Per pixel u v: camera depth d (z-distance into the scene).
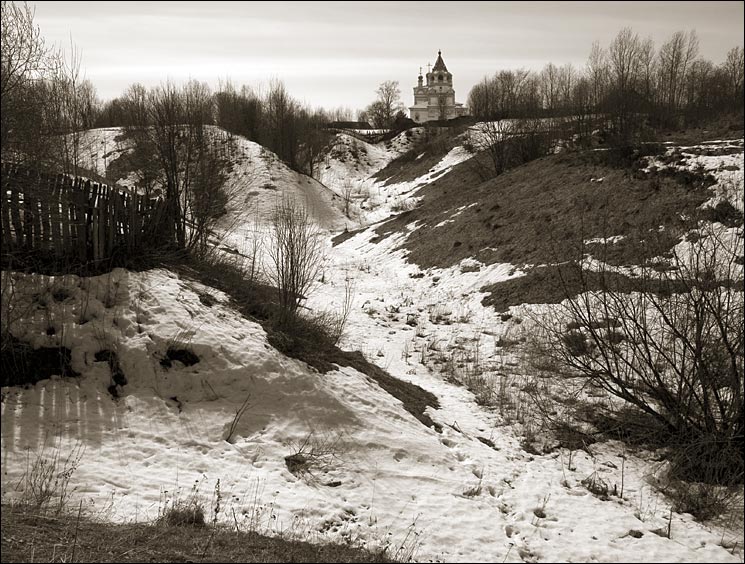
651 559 7.29
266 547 6.48
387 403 10.66
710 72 47.78
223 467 8.09
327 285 23.50
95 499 6.89
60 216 9.70
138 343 9.21
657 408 11.35
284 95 51.56
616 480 9.55
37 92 10.56
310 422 9.39
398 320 19.27
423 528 7.64
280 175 43.19
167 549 6.05
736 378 9.45
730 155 22.77
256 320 11.31
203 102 45.44
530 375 13.79
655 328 12.32
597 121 34.47
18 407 7.96
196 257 12.46
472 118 60.81
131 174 28.84
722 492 8.88
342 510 7.73
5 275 8.87
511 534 7.80
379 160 67.44
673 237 18.28
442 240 27.34
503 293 20.02
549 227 22.88
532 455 10.38
